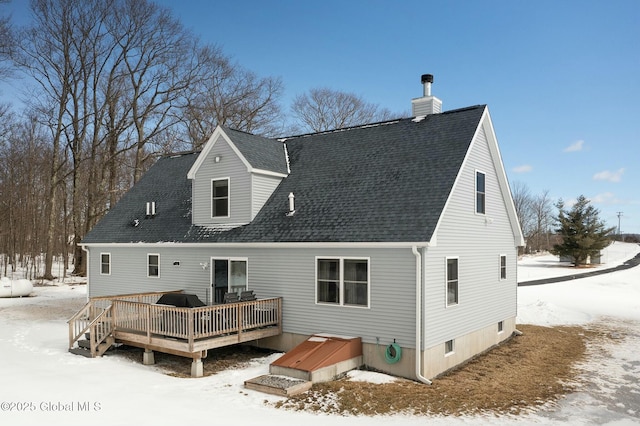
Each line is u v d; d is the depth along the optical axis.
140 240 18.80
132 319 13.88
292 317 14.49
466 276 14.60
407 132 16.28
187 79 36.91
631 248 72.81
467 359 14.50
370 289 12.91
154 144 38.41
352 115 47.25
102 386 10.76
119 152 34.69
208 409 9.45
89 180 37.72
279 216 15.59
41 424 8.16
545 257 63.38
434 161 14.32
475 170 15.41
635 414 10.06
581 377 12.87
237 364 13.37
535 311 22.94
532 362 14.50
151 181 22.88
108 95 35.19
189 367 13.13
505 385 12.02
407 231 12.40
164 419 8.68
